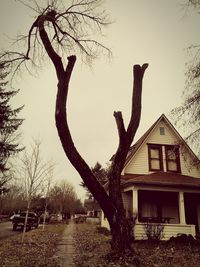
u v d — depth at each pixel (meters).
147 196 19.20
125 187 18.39
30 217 25.39
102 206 9.03
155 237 14.54
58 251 11.47
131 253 8.55
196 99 11.59
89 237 17.48
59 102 9.20
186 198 19.66
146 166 19.53
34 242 14.28
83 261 9.06
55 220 46.06
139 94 10.31
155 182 16.38
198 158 12.36
